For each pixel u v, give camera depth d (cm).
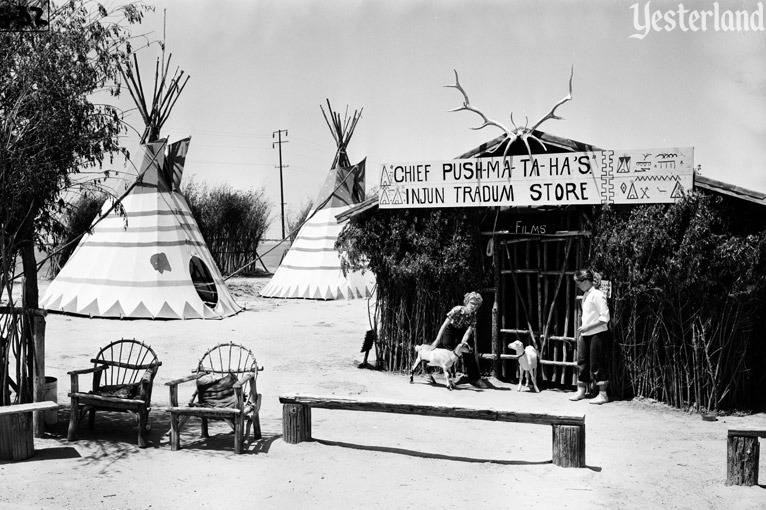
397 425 813
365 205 1120
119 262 1748
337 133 2423
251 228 3484
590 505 543
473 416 657
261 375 1091
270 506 534
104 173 736
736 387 898
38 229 725
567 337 1016
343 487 580
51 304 1770
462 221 1069
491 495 564
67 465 625
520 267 1107
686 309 899
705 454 702
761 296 880
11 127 654
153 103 1856
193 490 567
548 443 745
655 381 931
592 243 980
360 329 1623
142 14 730
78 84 680
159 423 783
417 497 558
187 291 1764
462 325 1027
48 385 753
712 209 878
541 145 1017
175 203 1884
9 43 653
